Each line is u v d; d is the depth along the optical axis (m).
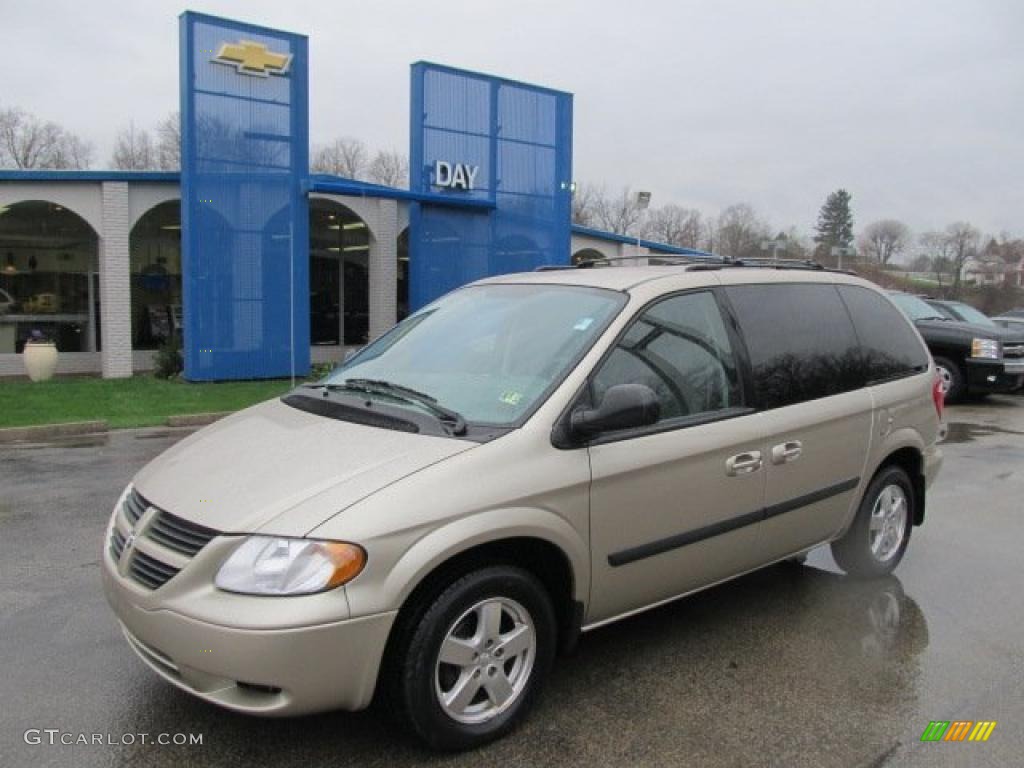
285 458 3.30
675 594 3.96
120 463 8.55
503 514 3.16
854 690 3.79
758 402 4.19
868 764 3.22
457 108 17.59
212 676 2.85
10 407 12.20
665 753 3.26
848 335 4.89
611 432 3.57
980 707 3.67
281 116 15.59
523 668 3.37
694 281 4.19
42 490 7.29
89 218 15.94
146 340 19.61
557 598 3.58
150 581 3.04
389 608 2.92
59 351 19.02
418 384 3.88
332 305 21.27
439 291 17.67
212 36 14.78
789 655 4.13
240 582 2.83
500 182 18.30
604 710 3.57
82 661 3.90
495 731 3.28
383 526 2.92
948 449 10.06
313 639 2.80
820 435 4.48
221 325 15.42
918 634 4.42
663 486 3.71
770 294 4.54
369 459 3.20
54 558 5.38
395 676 3.06
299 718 3.42
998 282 63.66
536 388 3.56
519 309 4.16
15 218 18.44
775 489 4.25
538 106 18.72
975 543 6.10
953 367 14.49
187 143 14.76
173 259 19.81
